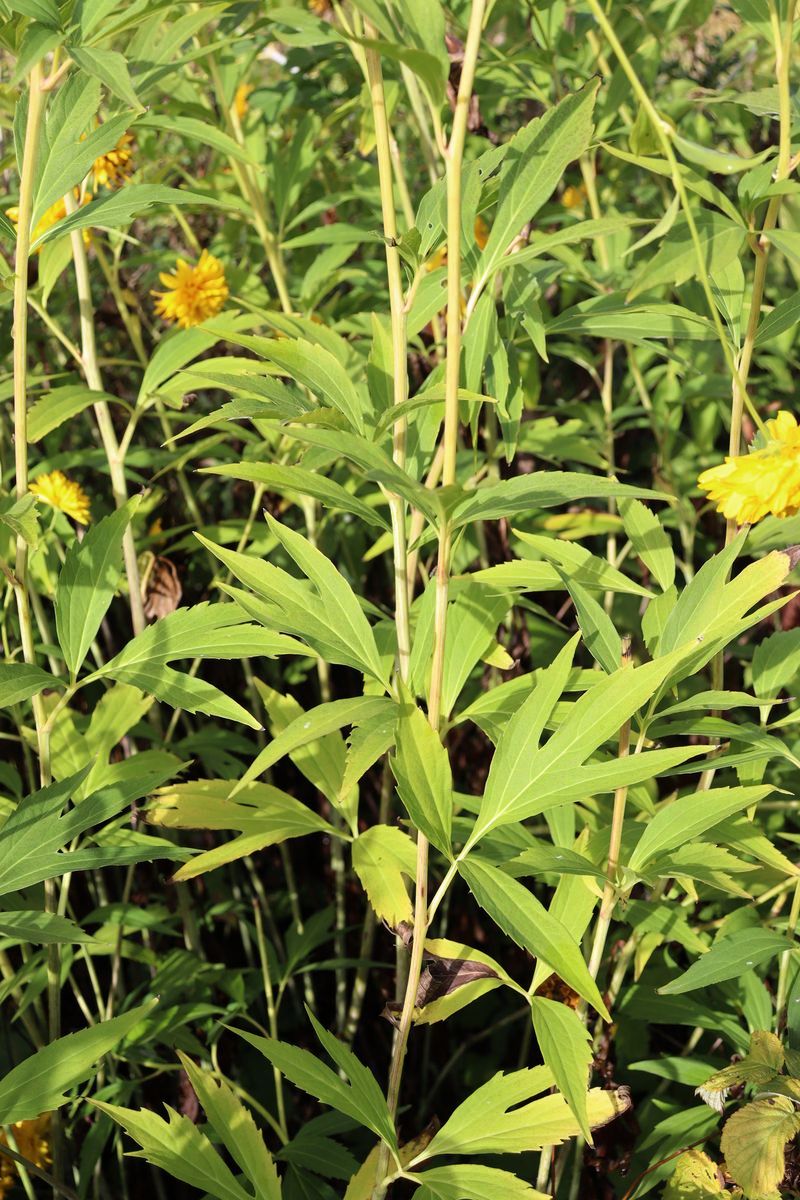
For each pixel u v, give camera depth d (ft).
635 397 7.46
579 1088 4.34
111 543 4.91
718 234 4.78
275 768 6.58
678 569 7.00
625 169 7.64
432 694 4.54
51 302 7.29
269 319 4.88
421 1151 4.65
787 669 5.15
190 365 6.39
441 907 6.20
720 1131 5.13
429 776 4.43
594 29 6.59
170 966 5.70
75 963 6.11
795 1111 4.73
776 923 5.35
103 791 4.71
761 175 4.83
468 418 4.99
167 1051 5.88
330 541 6.81
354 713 4.44
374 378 4.87
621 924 5.64
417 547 4.69
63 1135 5.29
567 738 4.43
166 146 8.71
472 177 4.80
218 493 7.73
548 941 4.31
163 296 6.31
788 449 4.50
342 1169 5.30
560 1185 5.50
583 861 4.52
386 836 4.99
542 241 4.78
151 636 4.83
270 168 6.67
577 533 6.36
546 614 5.86
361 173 7.33
